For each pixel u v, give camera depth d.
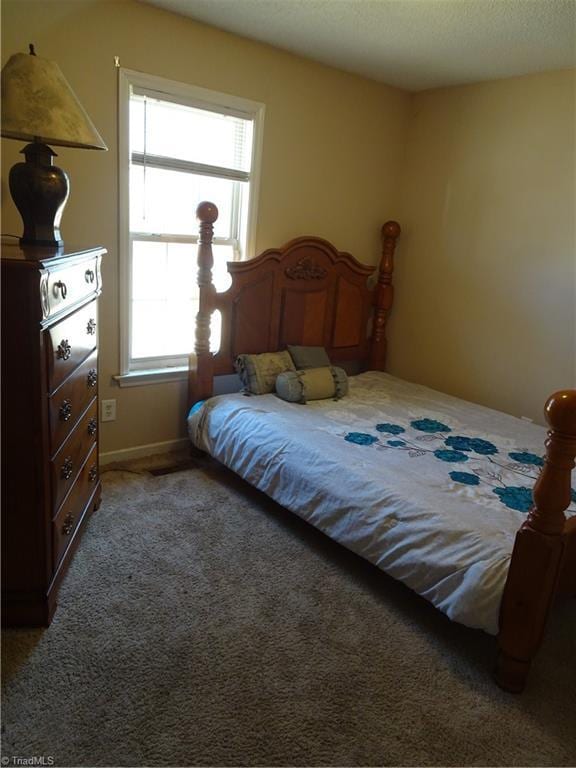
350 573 2.20
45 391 1.65
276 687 1.63
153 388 3.05
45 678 1.59
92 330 2.23
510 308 3.30
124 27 2.49
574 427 1.48
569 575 1.75
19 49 2.28
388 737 1.49
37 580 1.75
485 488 2.12
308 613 1.96
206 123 2.90
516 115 3.12
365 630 1.89
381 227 3.82
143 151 2.73
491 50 2.74
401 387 3.49
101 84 2.49
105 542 2.26
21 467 1.65
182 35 2.65
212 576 2.11
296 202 3.33
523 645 1.63
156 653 1.71
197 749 1.41
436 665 1.76
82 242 2.61
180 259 3.07
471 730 1.54
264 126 3.05
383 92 3.53
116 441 2.99
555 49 2.65
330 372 3.18
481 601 1.66
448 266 3.60
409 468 2.26
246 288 3.17
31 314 1.55
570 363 3.07
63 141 1.92
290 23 2.60
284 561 2.24
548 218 3.06
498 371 3.41
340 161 3.46
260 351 3.34
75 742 1.41
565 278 3.03
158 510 2.54
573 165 2.92
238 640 1.80
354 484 2.15
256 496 2.74
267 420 2.69
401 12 2.37
